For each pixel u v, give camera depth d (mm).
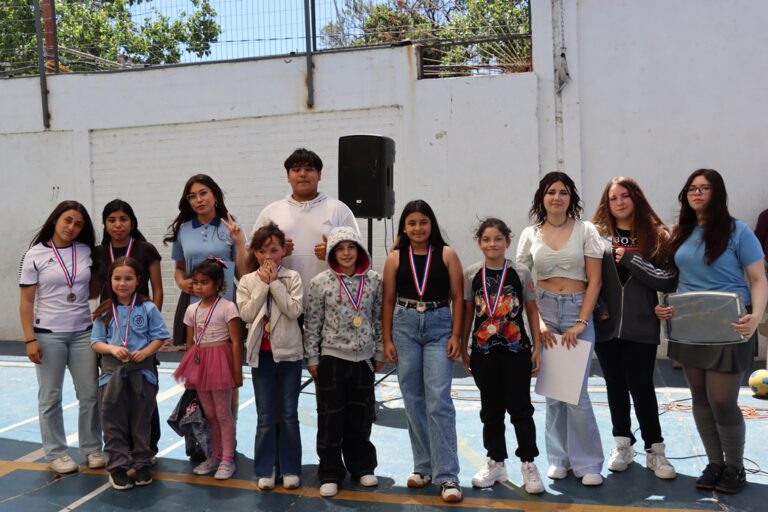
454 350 3850
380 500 3859
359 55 7816
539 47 7375
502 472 4047
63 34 11867
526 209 7414
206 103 8289
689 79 7117
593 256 3922
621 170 7281
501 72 7883
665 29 7141
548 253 3982
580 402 3980
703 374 3836
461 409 5695
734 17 7000
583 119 7344
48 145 8789
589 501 3775
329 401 3918
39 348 4230
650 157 7223
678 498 3773
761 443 4582
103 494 4027
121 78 8539
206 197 4352
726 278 3732
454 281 3908
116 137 8609
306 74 7977
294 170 4160
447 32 9562
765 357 7059
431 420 3832
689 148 7141
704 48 7074
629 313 3988
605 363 4164
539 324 3986
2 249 8969
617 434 4199
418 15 10172
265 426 4020
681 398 5766
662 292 3980
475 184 7543
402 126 7734
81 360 4328
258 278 3902
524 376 3877
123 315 4125
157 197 8508
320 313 3932
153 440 4477
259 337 3914
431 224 3912
